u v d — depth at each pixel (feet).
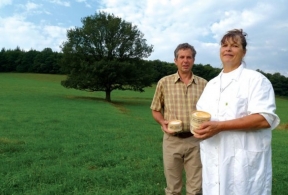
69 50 147.33
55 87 212.64
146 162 29.60
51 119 63.98
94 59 149.28
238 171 9.67
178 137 16.81
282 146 46.68
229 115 10.02
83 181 23.22
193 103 16.80
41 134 45.68
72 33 150.10
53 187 21.56
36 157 30.78
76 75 149.07
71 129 51.80
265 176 9.78
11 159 29.71
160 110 18.17
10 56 354.74
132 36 153.58
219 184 9.96
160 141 44.29
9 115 68.28
